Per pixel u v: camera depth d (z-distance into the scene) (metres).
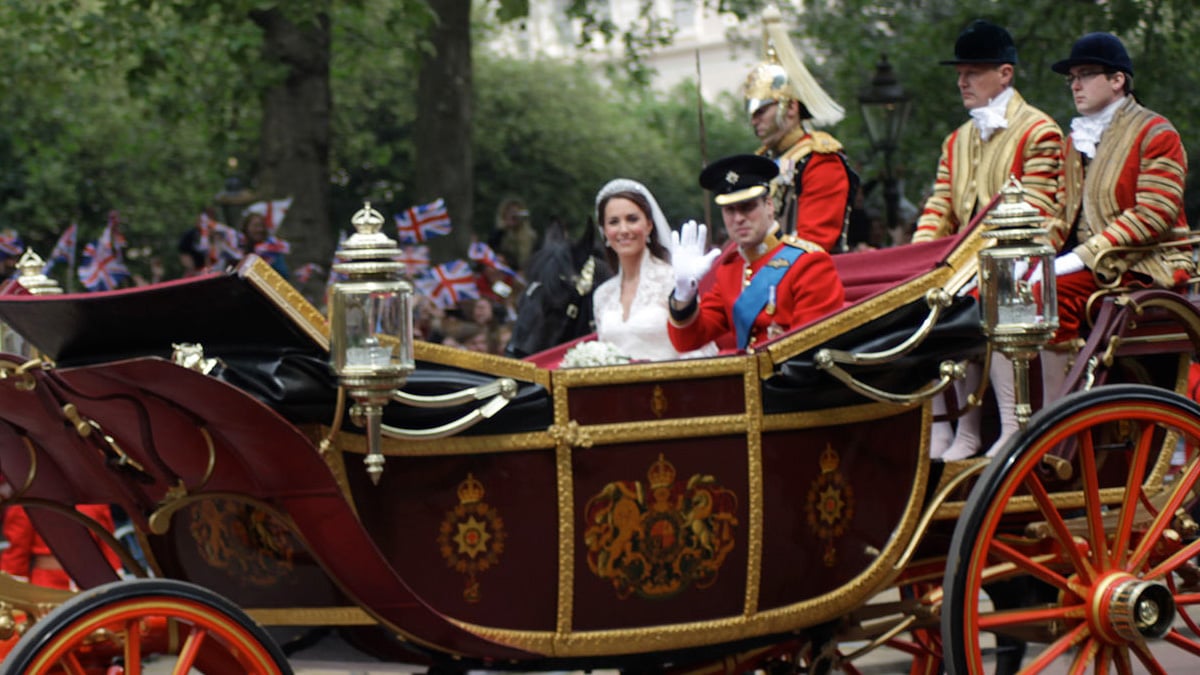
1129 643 19.97
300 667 19.30
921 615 20.38
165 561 18.50
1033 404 23.11
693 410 18.48
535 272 28.27
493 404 17.50
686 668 19.52
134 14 59.50
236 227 55.53
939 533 21.42
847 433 19.61
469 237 65.44
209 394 15.77
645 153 114.56
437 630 17.45
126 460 17.39
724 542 18.69
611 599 18.28
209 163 83.06
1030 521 21.59
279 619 18.09
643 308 22.41
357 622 17.97
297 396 16.84
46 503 19.05
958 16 74.00
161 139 84.81
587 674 20.59
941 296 19.44
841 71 79.44
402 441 17.55
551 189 110.12
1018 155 24.34
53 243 82.31
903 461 20.16
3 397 17.14
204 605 16.41
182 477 17.03
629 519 18.27
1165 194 22.64
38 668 15.45
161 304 16.38
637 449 18.25
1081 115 23.98
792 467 19.09
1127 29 68.75
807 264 21.25
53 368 16.97
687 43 151.12
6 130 78.50
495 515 17.95
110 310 16.45
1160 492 21.97
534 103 110.75
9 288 19.69
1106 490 21.81
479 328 39.94
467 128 65.88
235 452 16.61
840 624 20.30
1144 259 22.62
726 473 18.66
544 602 18.09
